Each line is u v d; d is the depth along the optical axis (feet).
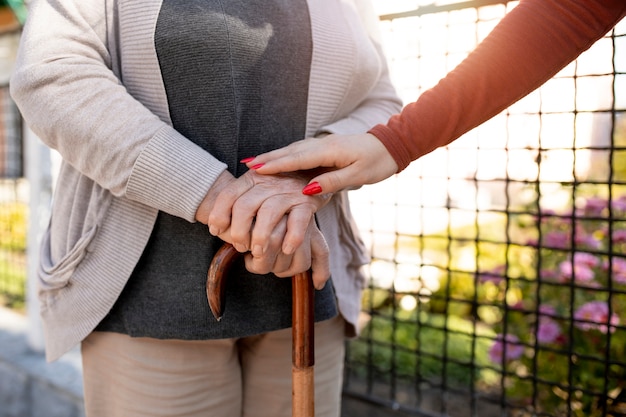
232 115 3.21
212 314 3.29
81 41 3.10
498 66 2.96
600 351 6.13
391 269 10.05
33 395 8.63
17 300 12.65
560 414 6.10
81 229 3.39
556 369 6.32
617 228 6.61
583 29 2.91
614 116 4.63
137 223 3.26
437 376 7.73
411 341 8.38
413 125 3.06
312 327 3.20
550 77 3.02
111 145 2.94
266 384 3.77
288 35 3.38
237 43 3.18
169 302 3.27
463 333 5.83
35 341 9.48
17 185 13.12
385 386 7.73
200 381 3.47
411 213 11.51
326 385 3.95
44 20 3.07
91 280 3.35
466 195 12.13
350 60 3.62
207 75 3.16
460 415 6.81
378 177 3.07
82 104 2.95
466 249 10.31
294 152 3.04
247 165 3.07
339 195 3.86
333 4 3.67
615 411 5.33
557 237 6.75
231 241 2.97
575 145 4.85
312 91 3.49
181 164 2.94
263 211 2.89
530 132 6.10
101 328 3.44
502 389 5.57
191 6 3.14
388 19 5.95
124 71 3.26
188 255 3.27
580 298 6.59
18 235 13.25
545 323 6.56
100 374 3.58
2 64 11.73
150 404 3.41
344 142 3.04
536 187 5.16
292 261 3.06
